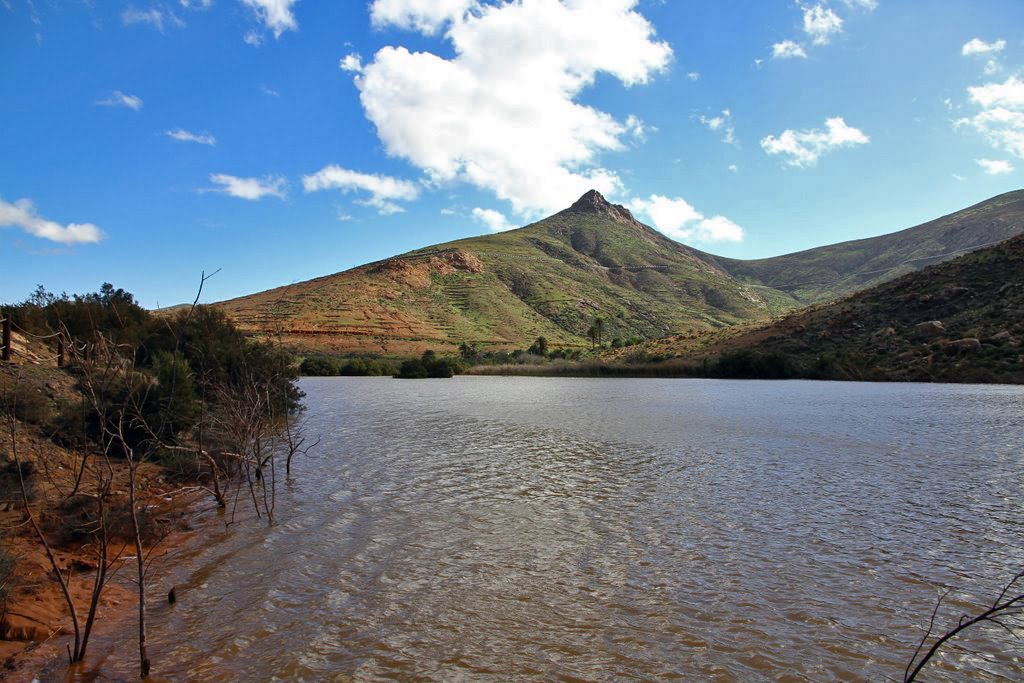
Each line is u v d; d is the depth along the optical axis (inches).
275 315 4785.9
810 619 273.0
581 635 258.8
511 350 4571.9
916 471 586.9
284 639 256.4
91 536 359.6
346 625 269.0
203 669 232.4
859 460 646.5
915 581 314.7
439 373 2824.8
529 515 437.7
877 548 363.9
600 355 3469.5
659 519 425.7
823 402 1320.1
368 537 389.4
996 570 328.5
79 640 243.8
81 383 287.3
